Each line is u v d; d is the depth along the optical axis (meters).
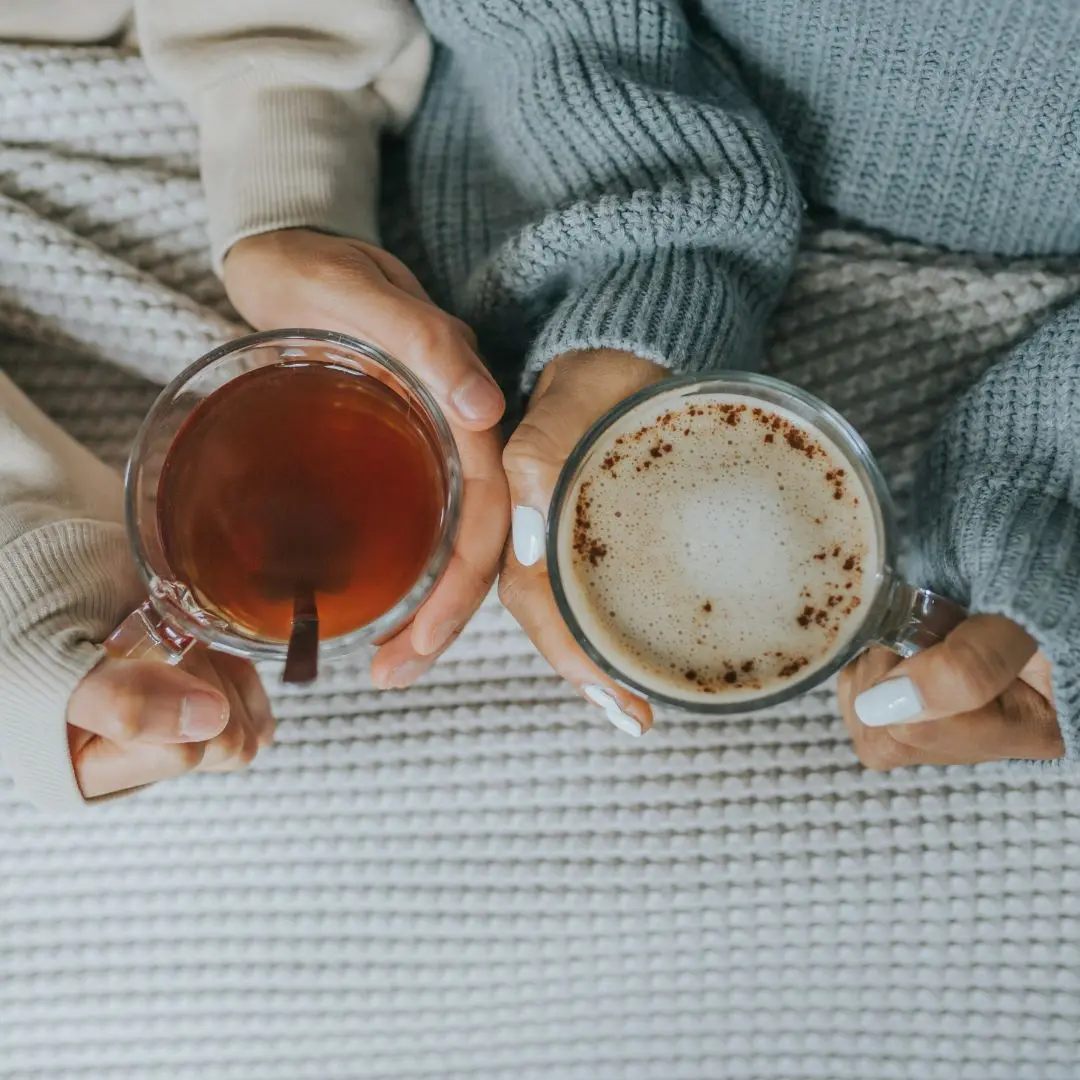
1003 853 0.65
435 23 0.65
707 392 0.54
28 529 0.59
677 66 0.64
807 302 0.68
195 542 0.55
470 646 0.67
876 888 0.66
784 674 0.52
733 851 0.66
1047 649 0.54
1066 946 0.65
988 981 0.66
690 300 0.59
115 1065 0.68
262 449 0.55
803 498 0.53
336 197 0.64
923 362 0.67
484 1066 0.68
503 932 0.67
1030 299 0.65
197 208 0.68
